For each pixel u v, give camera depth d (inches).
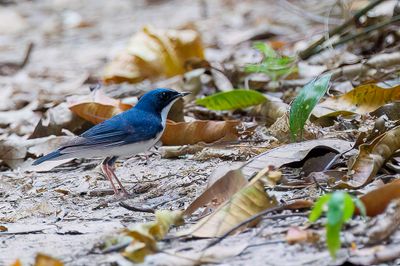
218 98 506.9
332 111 467.2
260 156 391.5
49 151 481.7
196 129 466.3
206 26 880.3
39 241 329.7
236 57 692.7
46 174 458.9
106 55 804.6
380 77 527.2
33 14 1050.1
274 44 700.7
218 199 339.3
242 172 352.2
